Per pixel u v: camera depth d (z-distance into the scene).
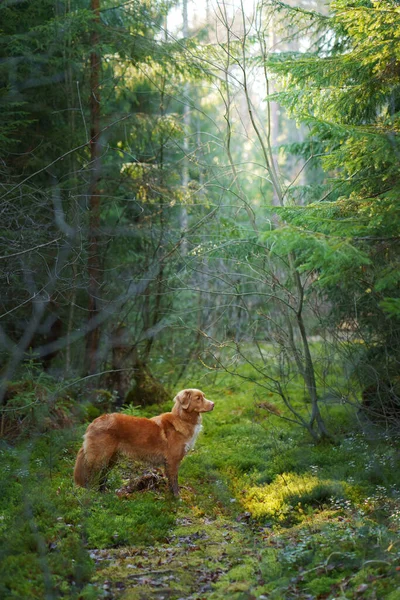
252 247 11.04
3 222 9.19
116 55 13.52
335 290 9.88
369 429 9.25
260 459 9.09
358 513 6.50
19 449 8.80
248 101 10.22
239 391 13.28
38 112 12.41
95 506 6.96
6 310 10.40
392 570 5.11
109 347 12.66
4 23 11.66
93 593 5.06
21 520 6.12
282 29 10.59
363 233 6.82
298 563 5.58
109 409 11.87
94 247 12.12
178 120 13.84
